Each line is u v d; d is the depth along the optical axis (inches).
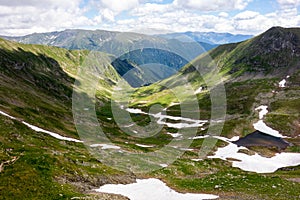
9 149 2613.2
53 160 2265.0
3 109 4188.0
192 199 1907.0
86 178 2153.1
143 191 2044.8
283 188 2196.1
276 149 5142.7
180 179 2503.7
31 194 1699.1
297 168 3902.6
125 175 2320.4
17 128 3553.2
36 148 2787.9
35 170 2015.3
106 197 1760.6
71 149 3405.5
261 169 3789.4
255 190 2121.1
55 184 1879.9
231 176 2728.8
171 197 1952.5
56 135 4065.0
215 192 2080.5
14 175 1882.4
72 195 1713.8
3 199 1614.2
